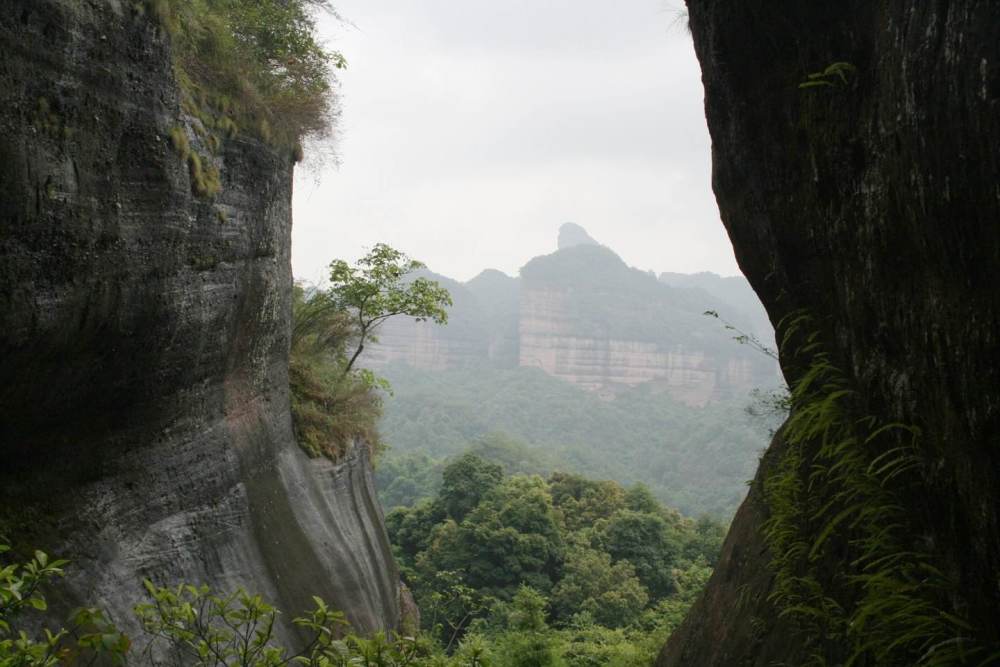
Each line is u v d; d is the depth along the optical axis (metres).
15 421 5.62
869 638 3.48
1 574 3.35
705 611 6.90
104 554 6.65
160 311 6.92
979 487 2.62
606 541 41.72
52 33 5.11
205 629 4.07
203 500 8.54
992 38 2.39
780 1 4.27
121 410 6.92
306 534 10.91
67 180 5.38
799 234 4.77
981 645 2.71
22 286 5.11
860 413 3.86
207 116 8.29
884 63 3.20
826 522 4.43
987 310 2.51
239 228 9.14
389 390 17.00
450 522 38.41
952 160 2.59
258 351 10.51
